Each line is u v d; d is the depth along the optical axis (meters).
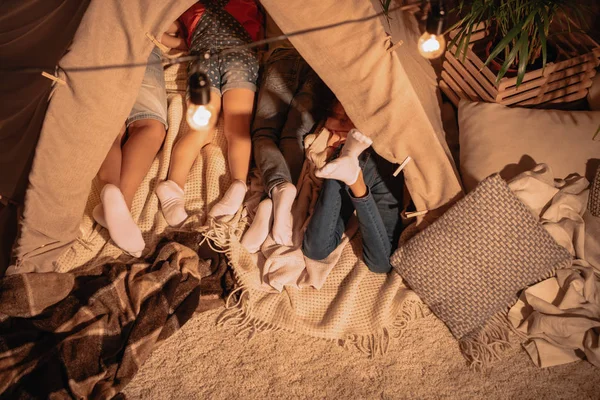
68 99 1.89
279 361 1.99
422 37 1.58
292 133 2.36
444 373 1.98
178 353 2.00
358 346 2.03
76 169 2.02
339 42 1.90
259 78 2.59
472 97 2.46
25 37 2.09
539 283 2.05
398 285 2.13
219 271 2.19
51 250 2.11
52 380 1.82
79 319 1.97
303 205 2.27
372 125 2.01
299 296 2.12
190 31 2.58
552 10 2.20
